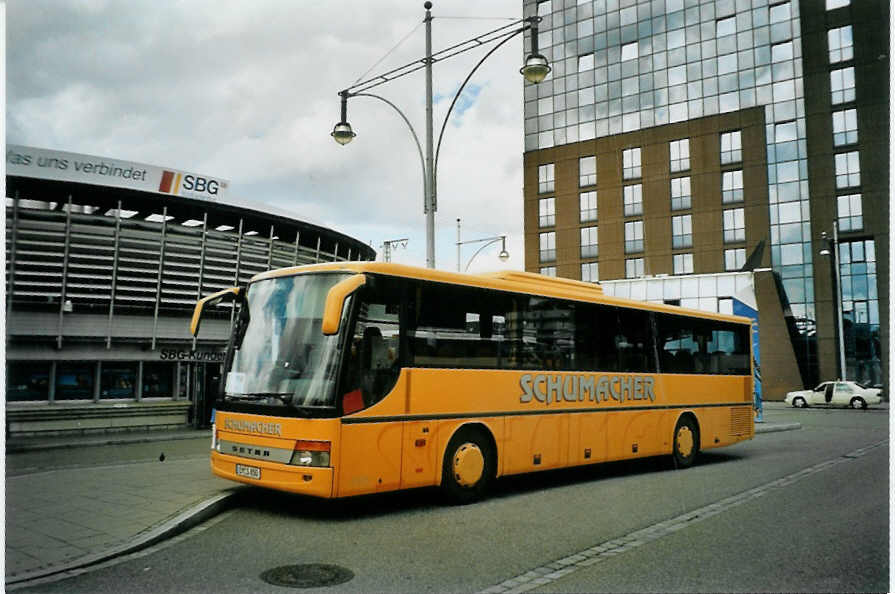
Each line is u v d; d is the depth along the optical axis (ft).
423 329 29.58
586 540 23.59
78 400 61.57
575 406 36.45
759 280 163.02
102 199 63.31
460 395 30.58
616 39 199.21
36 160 57.47
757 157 176.65
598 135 198.59
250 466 27.14
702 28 187.21
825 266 167.84
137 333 64.54
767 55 178.60
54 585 18.24
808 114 172.65
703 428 45.85
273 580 18.79
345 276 27.84
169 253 66.39
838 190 168.35
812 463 45.83
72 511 26.37
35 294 58.65
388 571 19.74
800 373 164.45
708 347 47.39
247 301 30.30
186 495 29.60
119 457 45.91
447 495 29.89
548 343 35.50
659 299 164.76
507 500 31.76
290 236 77.92
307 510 28.78
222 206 68.44
